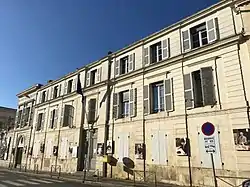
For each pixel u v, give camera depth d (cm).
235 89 1180
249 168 1046
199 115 1299
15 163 3056
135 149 1585
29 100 3212
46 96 2866
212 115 1241
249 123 1095
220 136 1185
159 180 1390
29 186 1162
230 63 1232
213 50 1327
